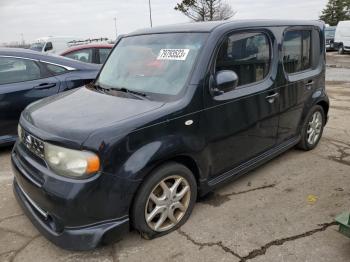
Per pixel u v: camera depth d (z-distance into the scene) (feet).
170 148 9.52
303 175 14.17
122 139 8.71
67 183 8.51
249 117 12.12
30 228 10.71
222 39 11.10
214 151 11.14
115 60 13.21
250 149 12.67
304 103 15.25
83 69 18.31
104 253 9.54
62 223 8.79
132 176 8.85
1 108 15.88
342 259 9.19
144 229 9.68
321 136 17.94
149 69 11.61
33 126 9.68
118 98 10.77
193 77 10.33
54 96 12.34
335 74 51.65
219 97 10.91
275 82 13.15
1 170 15.06
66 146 8.58
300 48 14.83
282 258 9.26
